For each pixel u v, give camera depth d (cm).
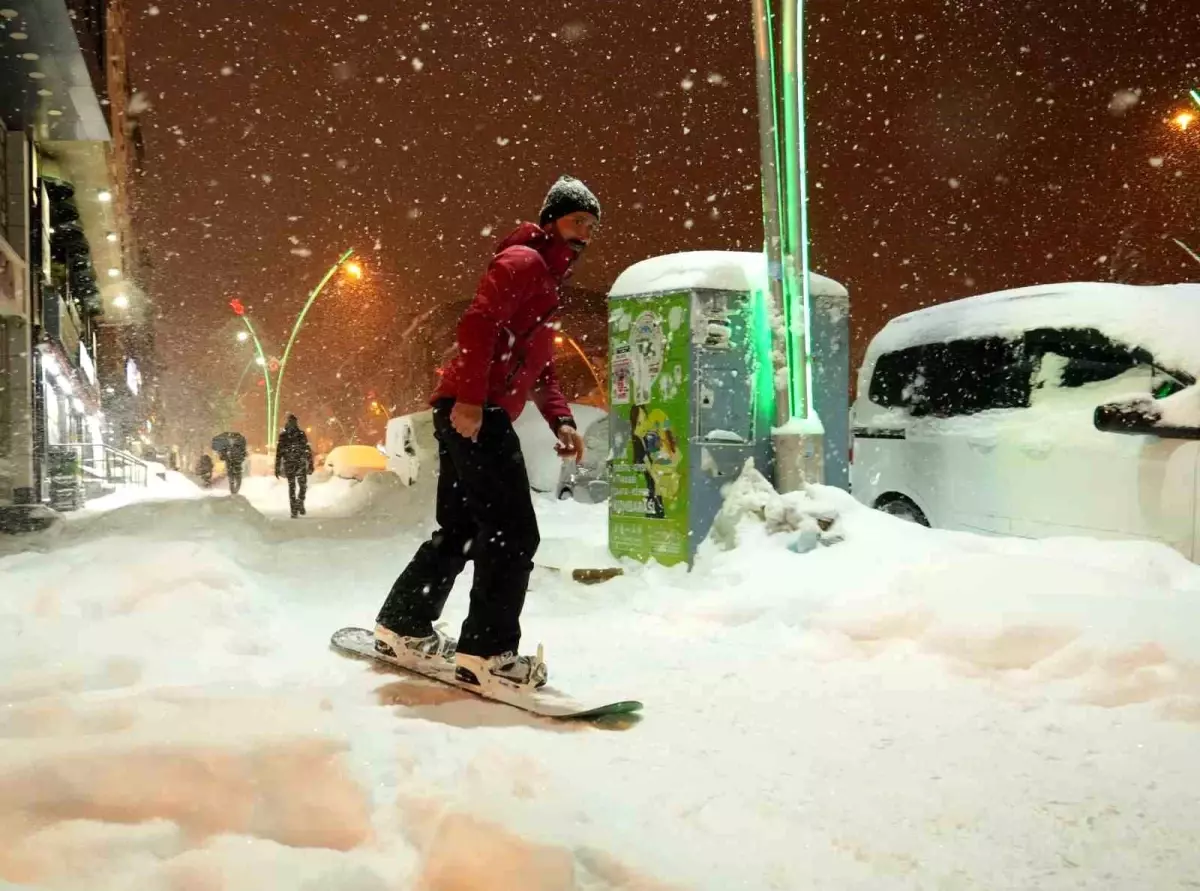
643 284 761
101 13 1778
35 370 1798
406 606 429
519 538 391
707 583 646
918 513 836
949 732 352
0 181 1625
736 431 730
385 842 238
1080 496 677
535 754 319
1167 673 393
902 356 885
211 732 276
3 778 235
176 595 519
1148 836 258
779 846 249
